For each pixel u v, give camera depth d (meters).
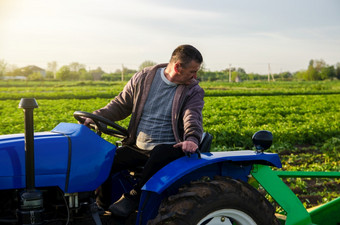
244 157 3.23
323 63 130.50
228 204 2.99
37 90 58.72
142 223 3.03
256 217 3.10
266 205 3.17
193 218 2.86
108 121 3.46
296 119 18.94
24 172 2.86
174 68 3.36
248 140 12.22
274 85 77.62
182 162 3.06
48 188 3.09
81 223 3.36
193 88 3.46
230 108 26.80
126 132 3.59
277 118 19.11
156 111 3.46
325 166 8.20
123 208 3.25
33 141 2.76
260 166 3.50
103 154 3.08
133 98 3.62
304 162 9.00
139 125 3.53
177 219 2.83
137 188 3.27
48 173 2.90
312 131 13.39
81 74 135.00
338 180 7.04
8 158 2.84
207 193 2.93
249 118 18.77
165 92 3.45
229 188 3.02
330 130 14.02
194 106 3.38
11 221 2.89
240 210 3.05
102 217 3.48
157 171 3.21
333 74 129.50
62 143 2.97
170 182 2.88
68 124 3.26
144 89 3.52
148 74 3.55
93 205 3.15
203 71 121.12
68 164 2.94
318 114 22.59
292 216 3.34
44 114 22.88
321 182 7.09
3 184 2.81
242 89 62.66
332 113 23.28
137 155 3.51
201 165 3.02
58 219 3.05
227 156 3.18
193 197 2.90
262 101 33.56
